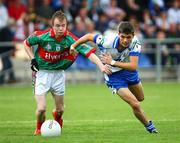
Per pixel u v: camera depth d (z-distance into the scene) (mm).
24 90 60469
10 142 28188
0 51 63719
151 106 45469
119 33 28797
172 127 33438
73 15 68500
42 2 67562
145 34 68312
